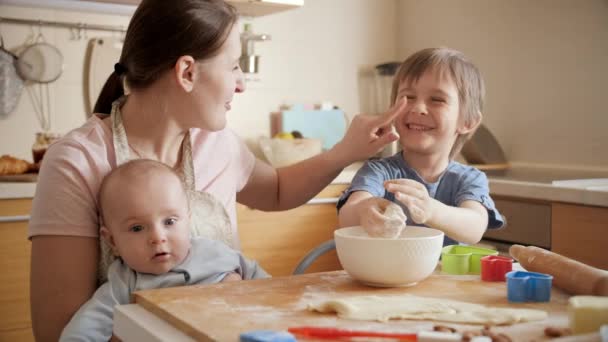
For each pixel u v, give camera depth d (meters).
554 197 2.01
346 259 0.95
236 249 1.32
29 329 2.22
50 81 2.70
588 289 0.85
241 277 1.25
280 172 1.52
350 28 3.44
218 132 1.39
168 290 0.92
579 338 0.59
